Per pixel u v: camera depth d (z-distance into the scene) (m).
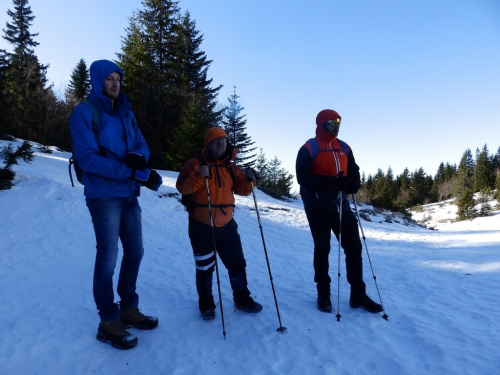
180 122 29.75
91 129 2.78
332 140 3.59
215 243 3.20
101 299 2.88
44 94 35.22
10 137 22.88
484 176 68.75
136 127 3.21
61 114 36.38
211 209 3.31
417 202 79.06
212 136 3.29
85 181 2.83
